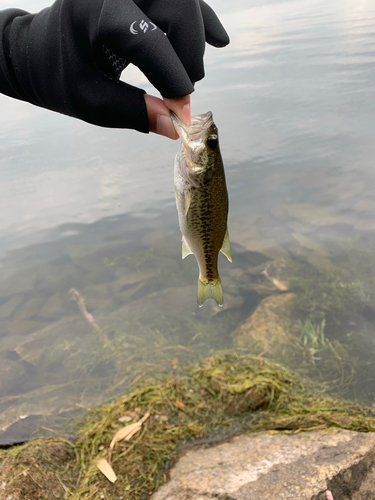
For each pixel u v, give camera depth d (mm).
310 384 475
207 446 395
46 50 225
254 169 1103
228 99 1705
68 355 562
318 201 904
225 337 577
